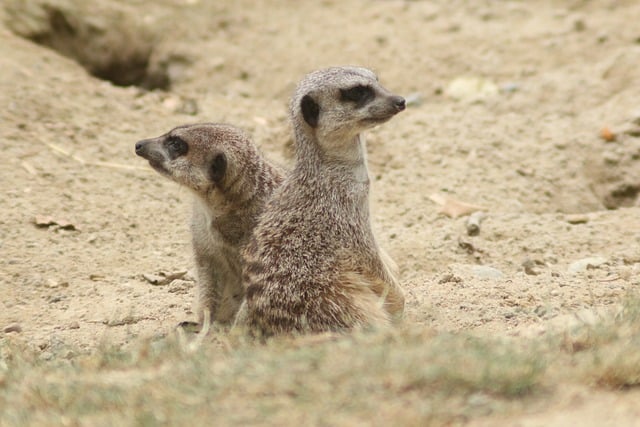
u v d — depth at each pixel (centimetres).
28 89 1480
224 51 1923
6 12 1742
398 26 1972
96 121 1455
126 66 1886
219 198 966
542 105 1625
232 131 996
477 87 1742
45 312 1033
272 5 2081
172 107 1559
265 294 856
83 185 1311
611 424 618
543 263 1152
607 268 1078
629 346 717
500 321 890
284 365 696
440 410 634
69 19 1805
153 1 2036
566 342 756
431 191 1370
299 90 924
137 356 786
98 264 1155
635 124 1482
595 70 1703
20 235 1193
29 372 771
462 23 1967
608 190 1430
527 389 669
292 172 923
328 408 639
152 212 1279
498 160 1449
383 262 901
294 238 871
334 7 2070
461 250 1184
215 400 664
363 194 898
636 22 1898
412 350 698
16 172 1312
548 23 1941
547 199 1389
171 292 1079
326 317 835
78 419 667
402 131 1524
